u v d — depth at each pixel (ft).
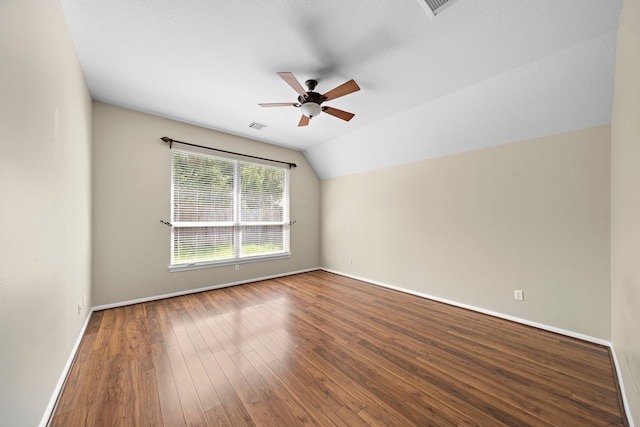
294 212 16.47
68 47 6.03
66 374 5.79
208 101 9.87
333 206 16.93
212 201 12.94
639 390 3.94
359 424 4.48
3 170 3.24
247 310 10.03
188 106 10.30
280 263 15.74
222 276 13.24
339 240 16.49
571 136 8.06
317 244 17.83
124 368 6.12
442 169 11.41
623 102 5.16
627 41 4.67
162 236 11.35
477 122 9.37
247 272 14.20
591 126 7.69
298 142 14.98
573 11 5.32
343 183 16.25
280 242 15.89
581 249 7.86
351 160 14.94
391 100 9.45
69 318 6.23
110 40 6.53
